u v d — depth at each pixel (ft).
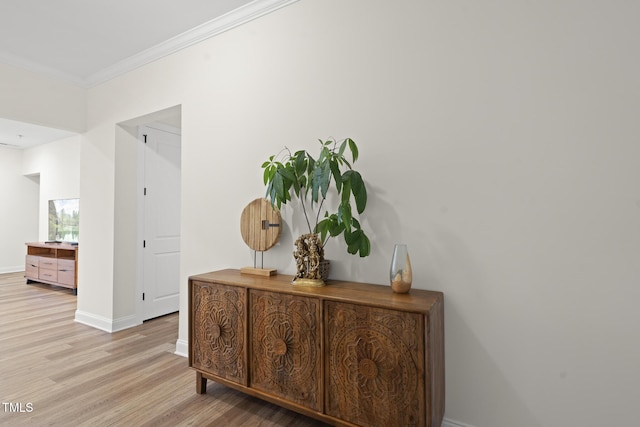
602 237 4.69
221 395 6.93
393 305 4.77
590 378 4.73
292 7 7.48
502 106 5.32
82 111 11.87
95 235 11.43
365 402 5.00
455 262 5.63
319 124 7.03
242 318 6.28
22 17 8.25
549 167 5.00
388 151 6.24
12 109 10.16
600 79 4.72
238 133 8.23
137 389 7.13
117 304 10.91
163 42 9.41
